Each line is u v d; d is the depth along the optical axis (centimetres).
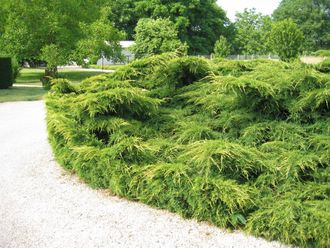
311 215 308
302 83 430
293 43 2870
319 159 364
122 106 482
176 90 553
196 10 4806
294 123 427
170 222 366
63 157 514
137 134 464
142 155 424
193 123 468
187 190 362
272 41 2978
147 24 2856
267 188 360
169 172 372
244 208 345
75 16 2348
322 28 6031
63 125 491
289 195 343
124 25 5122
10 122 984
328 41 5991
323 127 409
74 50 2427
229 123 445
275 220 318
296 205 319
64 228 366
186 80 566
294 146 398
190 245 328
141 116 504
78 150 448
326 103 405
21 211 407
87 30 2461
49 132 540
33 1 2133
